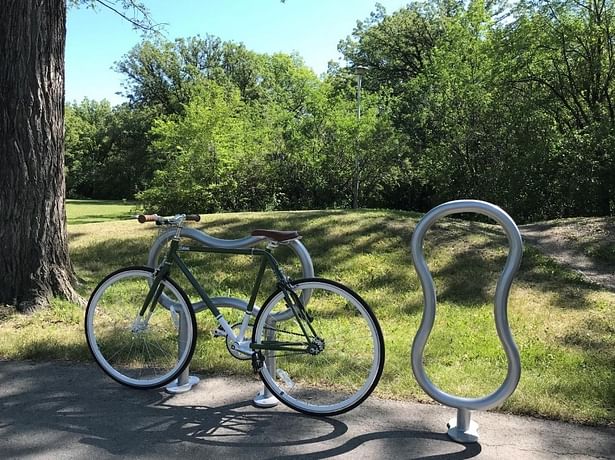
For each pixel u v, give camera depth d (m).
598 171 13.76
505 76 17.09
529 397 3.37
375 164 20.25
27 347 4.35
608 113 15.99
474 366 4.03
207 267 7.35
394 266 7.37
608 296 6.18
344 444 2.93
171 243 3.73
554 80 16.91
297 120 21.48
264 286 6.61
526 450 2.84
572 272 7.30
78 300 5.55
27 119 5.29
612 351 4.41
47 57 5.37
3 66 5.21
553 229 10.20
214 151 18.70
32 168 5.34
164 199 18.47
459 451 2.84
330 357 4.06
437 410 3.32
